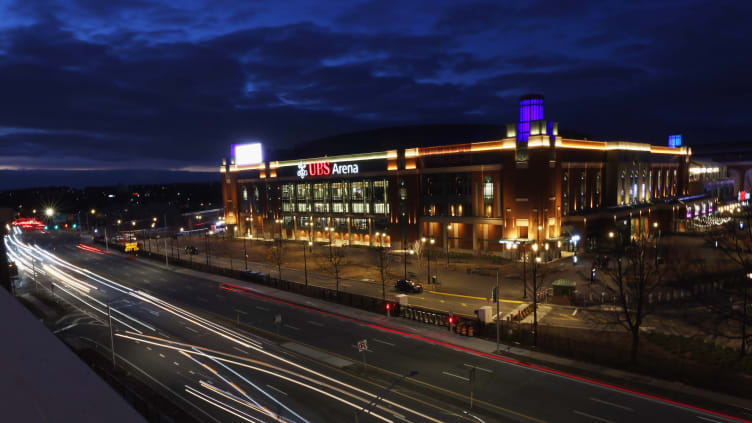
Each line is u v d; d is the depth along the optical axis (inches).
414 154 4057.6
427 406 1284.4
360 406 1290.6
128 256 4389.8
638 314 1558.8
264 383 1449.3
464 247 3809.1
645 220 4434.1
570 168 3671.3
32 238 6560.0
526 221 3403.1
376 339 1843.0
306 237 5113.2
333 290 2496.3
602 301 2231.8
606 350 1632.6
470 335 1838.1
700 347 1609.3
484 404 1284.4
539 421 1186.0
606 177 4114.2
